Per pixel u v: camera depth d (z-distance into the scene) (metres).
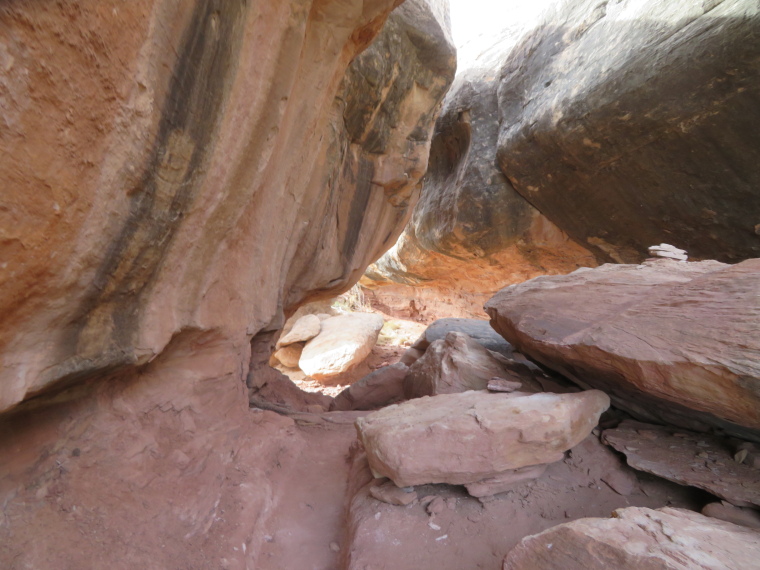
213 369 3.53
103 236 1.81
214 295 3.32
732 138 7.40
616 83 8.30
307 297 7.94
